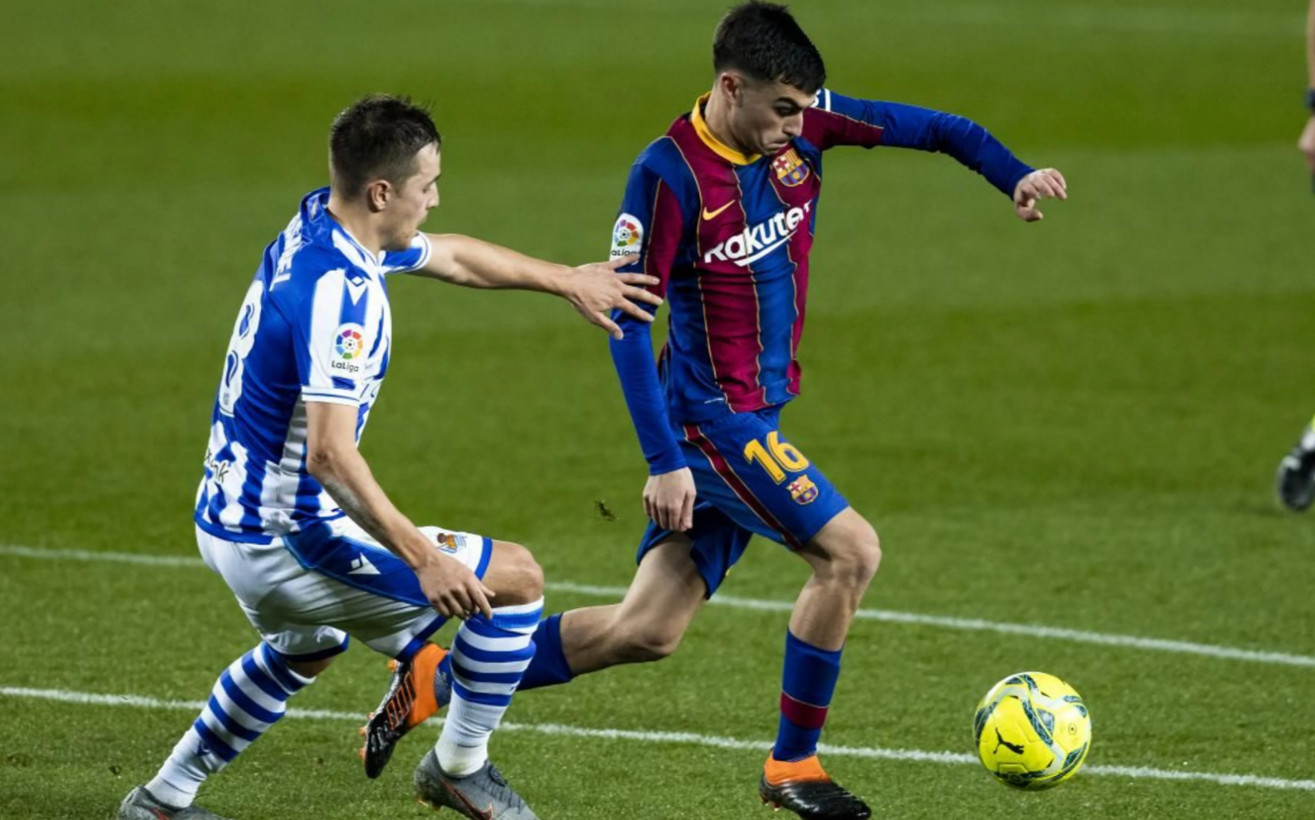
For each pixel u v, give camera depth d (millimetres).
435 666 15227
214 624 21734
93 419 31609
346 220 14281
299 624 14969
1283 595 23328
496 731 18500
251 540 14469
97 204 50500
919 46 81250
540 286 15539
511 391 34094
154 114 64250
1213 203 52031
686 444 16312
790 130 15633
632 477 28828
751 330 16297
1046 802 16766
